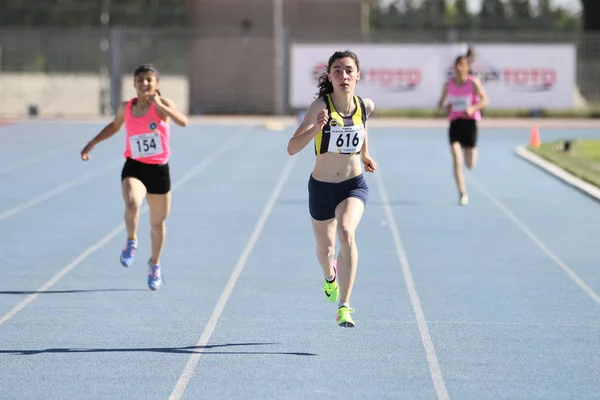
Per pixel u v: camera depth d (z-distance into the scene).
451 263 26.19
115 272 24.73
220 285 23.38
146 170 22.03
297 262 26.17
